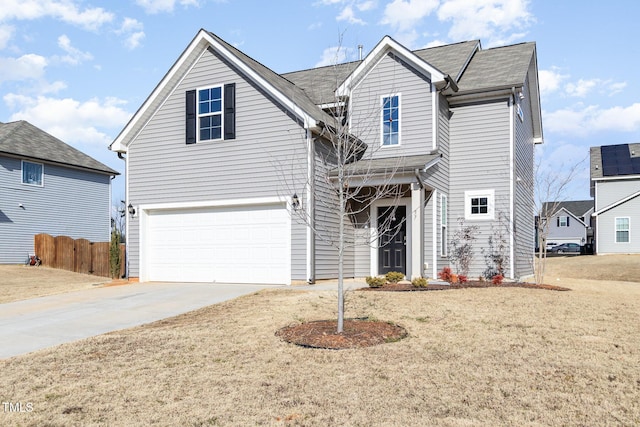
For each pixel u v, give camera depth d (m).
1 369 6.52
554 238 56.06
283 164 14.04
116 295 12.72
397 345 7.10
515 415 4.68
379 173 12.82
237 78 14.80
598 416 4.63
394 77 15.46
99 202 29.27
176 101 15.66
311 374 5.98
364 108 15.74
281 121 14.11
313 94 17.06
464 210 16.11
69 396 5.48
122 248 16.86
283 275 13.95
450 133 16.44
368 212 15.62
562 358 6.32
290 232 13.89
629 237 31.84
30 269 22.16
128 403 5.26
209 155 15.09
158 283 15.28
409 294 11.08
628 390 5.25
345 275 15.19
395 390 5.39
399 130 15.25
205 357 6.82
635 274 22.95
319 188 14.10
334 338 7.40
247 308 10.16
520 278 16.58
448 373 5.87
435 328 8.01
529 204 19.27
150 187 15.91
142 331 8.51
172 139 15.64
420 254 13.10
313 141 13.77
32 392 5.63
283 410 4.95
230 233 14.81
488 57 18.03
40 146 26.61
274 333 7.94
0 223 23.44
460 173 16.27
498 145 15.79
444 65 17.27
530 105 20.06
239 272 14.59
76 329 8.94
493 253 15.70
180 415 4.90
